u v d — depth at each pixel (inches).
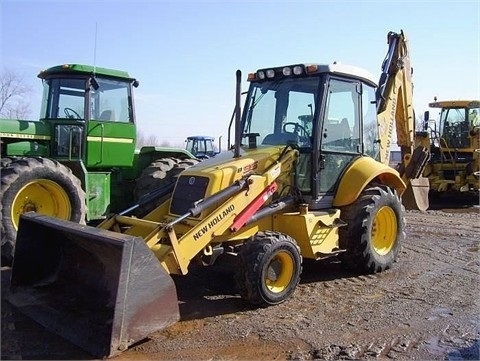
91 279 185.6
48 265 205.9
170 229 185.8
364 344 167.2
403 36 312.8
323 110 234.8
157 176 322.3
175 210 217.5
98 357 152.0
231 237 210.4
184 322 184.4
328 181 243.1
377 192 255.3
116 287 155.9
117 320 151.9
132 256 155.7
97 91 311.4
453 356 159.6
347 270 260.4
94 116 309.3
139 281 157.2
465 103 566.3
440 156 581.9
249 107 263.1
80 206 270.2
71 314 174.9
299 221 222.8
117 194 337.4
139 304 157.0
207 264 203.3
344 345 165.5
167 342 166.1
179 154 366.3
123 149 324.5
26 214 208.2
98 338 157.2
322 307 203.3
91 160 309.1
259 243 198.2
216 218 199.3
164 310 162.9
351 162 253.4
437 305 207.6
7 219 242.2
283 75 248.7
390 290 227.9
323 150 236.2
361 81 259.1
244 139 257.8
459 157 578.6
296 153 235.8
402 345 167.2
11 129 284.2
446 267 270.1
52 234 202.2
